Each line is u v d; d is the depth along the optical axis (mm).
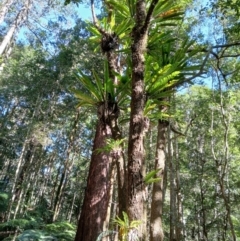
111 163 3430
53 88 15047
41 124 14367
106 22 3488
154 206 3582
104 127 2779
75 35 15164
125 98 2902
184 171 12430
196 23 8742
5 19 15539
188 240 12180
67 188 21266
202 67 2682
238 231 10406
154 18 3104
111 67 3207
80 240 3084
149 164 13023
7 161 20625
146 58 2859
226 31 6520
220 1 5961
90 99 2938
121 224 1877
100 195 3260
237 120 10641
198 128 11523
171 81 2668
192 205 12352
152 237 3439
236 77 7328
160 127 3979
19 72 17688
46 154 19891
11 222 9711
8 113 19328
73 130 15102
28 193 17625
